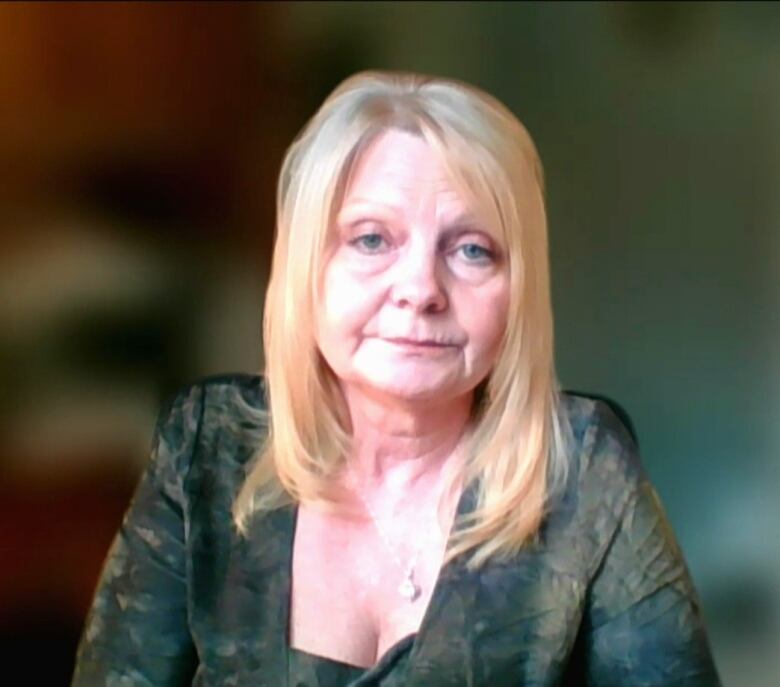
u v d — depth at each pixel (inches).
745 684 45.6
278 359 27.3
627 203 43.5
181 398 30.4
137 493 29.9
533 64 43.1
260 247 42.4
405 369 25.2
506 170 25.0
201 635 27.5
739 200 43.0
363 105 25.3
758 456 44.3
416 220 24.7
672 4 42.1
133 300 41.8
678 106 42.8
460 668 26.0
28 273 40.9
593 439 27.8
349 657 26.6
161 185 41.6
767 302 43.3
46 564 42.7
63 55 40.2
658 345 44.3
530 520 26.5
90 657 29.2
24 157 40.4
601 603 26.7
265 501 27.9
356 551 27.4
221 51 41.5
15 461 41.9
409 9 42.4
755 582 45.1
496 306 25.5
